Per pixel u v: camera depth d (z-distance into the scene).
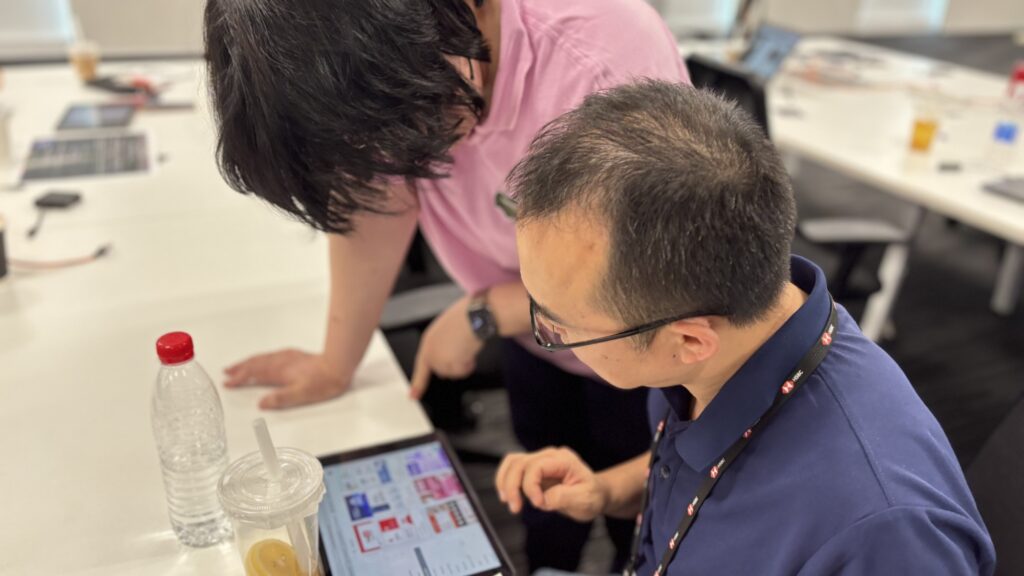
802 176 4.37
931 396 2.53
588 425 1.39
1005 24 7.12
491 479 2.12
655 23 0.98
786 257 0.64
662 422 0.92
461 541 0.90
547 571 1.24
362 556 0.88
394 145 0.75
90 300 1.39
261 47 0.70
